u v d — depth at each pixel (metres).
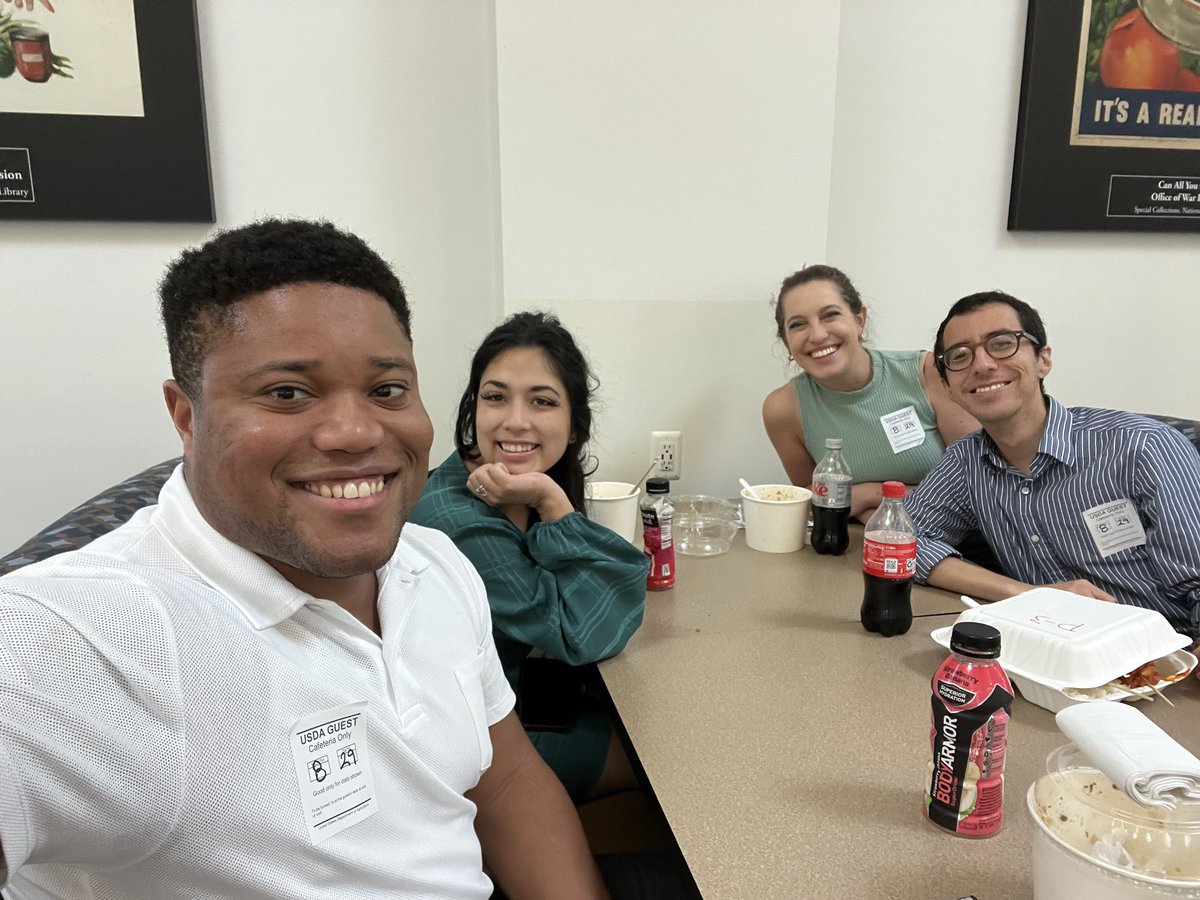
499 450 1.39
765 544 1.81
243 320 0.61
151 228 1.90
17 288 1.84
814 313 1.93
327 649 0.67
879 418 2.05
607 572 1.25
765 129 2.09
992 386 1.52
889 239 2.33
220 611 0.62
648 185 2.05
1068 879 0.59
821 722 1.00
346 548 0.64
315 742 0.63
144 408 1.97
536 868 0.91
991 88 2.28
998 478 1.64
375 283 0.67
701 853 0.74
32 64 1.73
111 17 1.75
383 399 0.67
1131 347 2.54
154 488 1.25
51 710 0.50
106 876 0.58
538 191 1.99
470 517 1.30
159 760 0.54
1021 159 2.29
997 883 0.70
